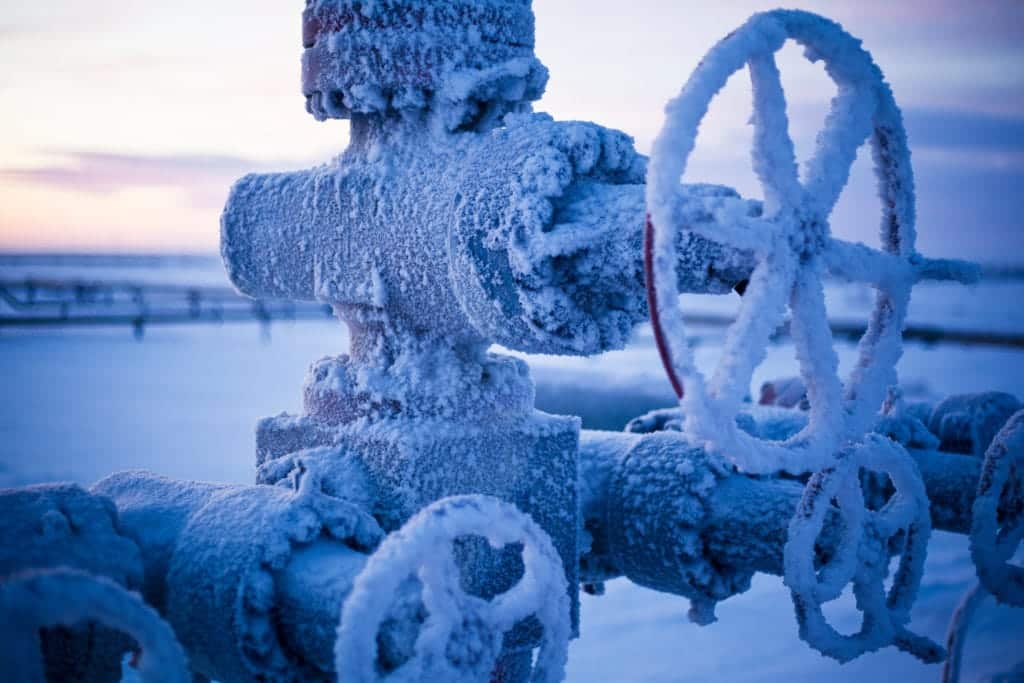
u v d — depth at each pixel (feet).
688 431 4.53
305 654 5.37
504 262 5.59
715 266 5.19
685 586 7.22
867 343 5.79
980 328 80.59
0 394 38.34
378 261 6.53
